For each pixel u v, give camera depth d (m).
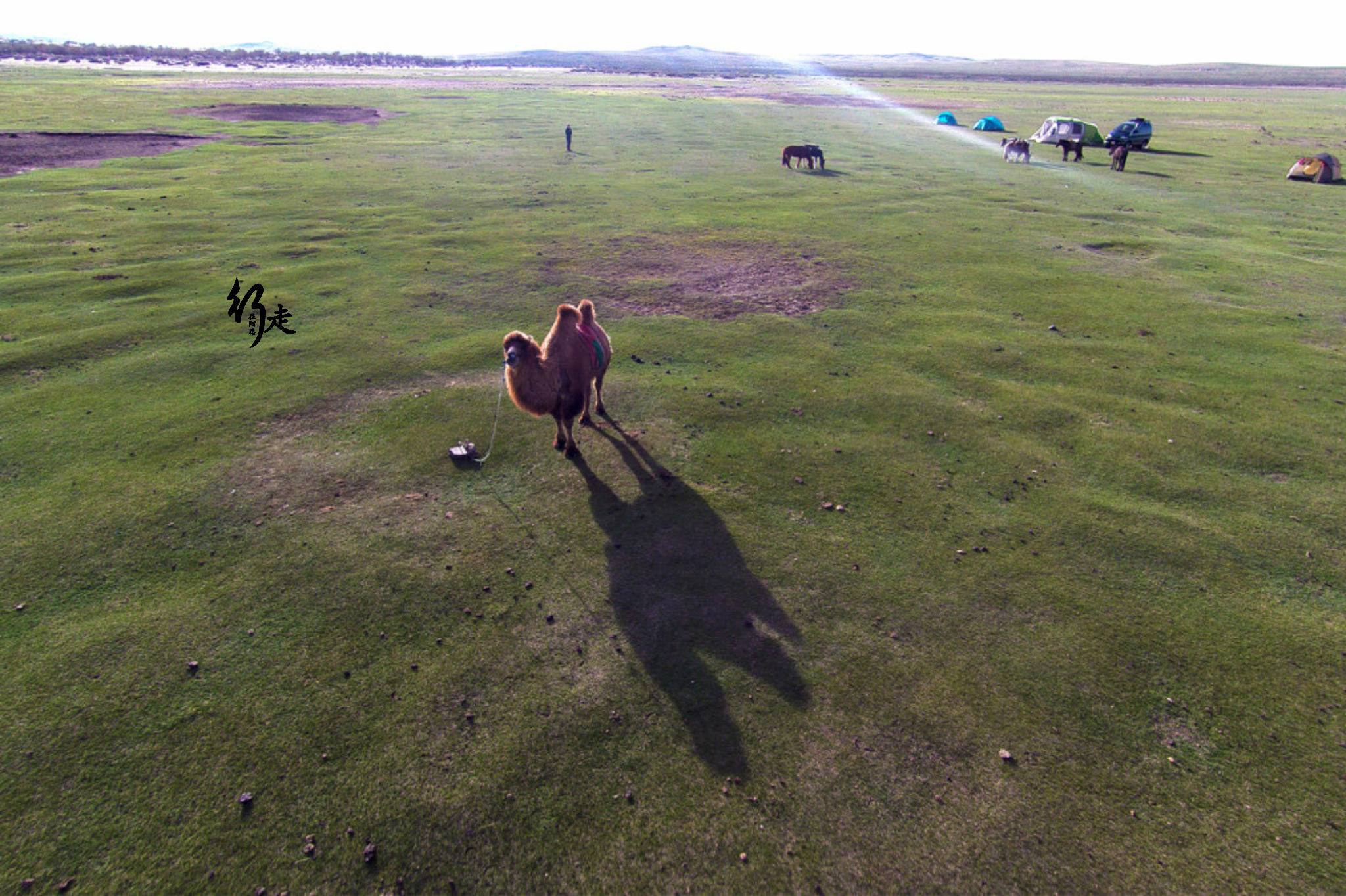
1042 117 63.53
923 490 9.43
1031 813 5.43
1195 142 46.38
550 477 9.45
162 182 26.38
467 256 18.75
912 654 6.85
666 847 5.14
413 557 7.89
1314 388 12.44
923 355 13.54
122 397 11.14
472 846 5.10
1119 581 7.88
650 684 6.43
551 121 51.12
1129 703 6.40
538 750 5.79
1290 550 8.42
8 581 7.33
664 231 21.77
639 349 13.49
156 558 7.74
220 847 5.05
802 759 5.80
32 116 41.59
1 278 15.91
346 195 25.30
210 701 6.12
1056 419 11.29
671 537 8.35
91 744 5.71
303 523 8.38
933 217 24.36
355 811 5.30
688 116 58.28
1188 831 5.33
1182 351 13.89
